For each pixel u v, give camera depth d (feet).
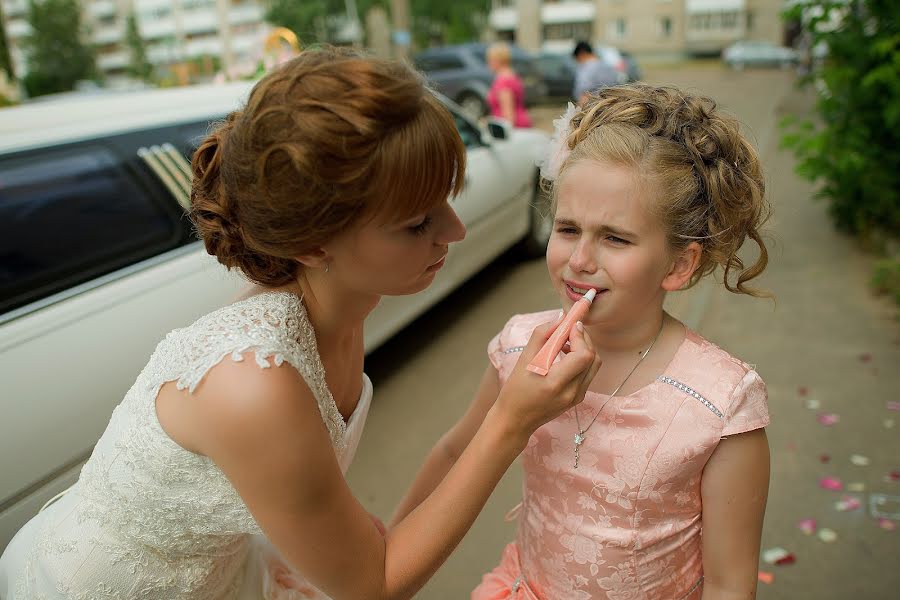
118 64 166.20
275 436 2.76
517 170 15.19
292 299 3.23
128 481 3.15
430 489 4.36
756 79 69.97
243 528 3.23
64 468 5.99
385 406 10.79
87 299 6.57
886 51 13.96
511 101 24.89
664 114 3.24
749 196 3.34
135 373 6.64
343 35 83.25
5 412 5.62
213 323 3.05
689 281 3.51
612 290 3.19
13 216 6.61
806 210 18.79
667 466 3.30
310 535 2.90
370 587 3.03
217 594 3.71
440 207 3.00
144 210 7.54
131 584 3.37
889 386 10.02
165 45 145.69
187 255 7.58
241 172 2.75
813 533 7.34
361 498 8.63
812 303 13.07
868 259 14.99
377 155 2.59
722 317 12.80
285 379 2.84
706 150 3.17
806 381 10.36
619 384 3.49
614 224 3.10
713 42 142.41
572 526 3.58
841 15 15.21
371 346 10.73
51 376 5.98
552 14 151.64
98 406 6.27
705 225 3.21
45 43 98.27
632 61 49.47
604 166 3.11
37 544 3.59
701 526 3.55
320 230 2.74
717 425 3.24
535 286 15.33
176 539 3.30
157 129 8.19
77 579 3.35
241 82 10.21
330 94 2.57
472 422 4.26
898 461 8.38
